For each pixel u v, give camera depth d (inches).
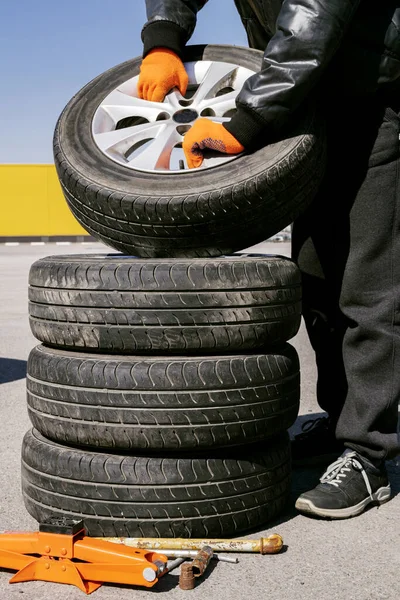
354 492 87.7
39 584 70.7
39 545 71.3
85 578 69.8
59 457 78.2
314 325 101.0
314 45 78.2
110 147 92.2
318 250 97.3
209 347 76.8
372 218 86.8
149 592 68.6
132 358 76.7
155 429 74.7
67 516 78.0
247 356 78.5
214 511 77.3
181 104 100.7
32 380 82.4
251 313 77.9
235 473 78.1
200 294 75.9
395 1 82.4
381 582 70.8
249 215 82.4
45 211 1178.0
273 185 81.4
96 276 77.1
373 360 88.2
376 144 85.5
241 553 77.1
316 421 112.0
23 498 85.7
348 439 90.0
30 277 85.8
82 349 79.5
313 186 86.3
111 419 75.3
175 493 75.6
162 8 99.6
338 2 77.4
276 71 80.0
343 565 74.5
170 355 77.1
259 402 78.2
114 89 101.5
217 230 82.8
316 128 85.3
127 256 95.6
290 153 82.5
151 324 75.9
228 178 81.6
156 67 98.9
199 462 76.5
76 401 76.7
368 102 85.9
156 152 91.3
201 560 71.1
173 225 81.8
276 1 91.0
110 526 76.3
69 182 87.7
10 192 1167.0
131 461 75.9
